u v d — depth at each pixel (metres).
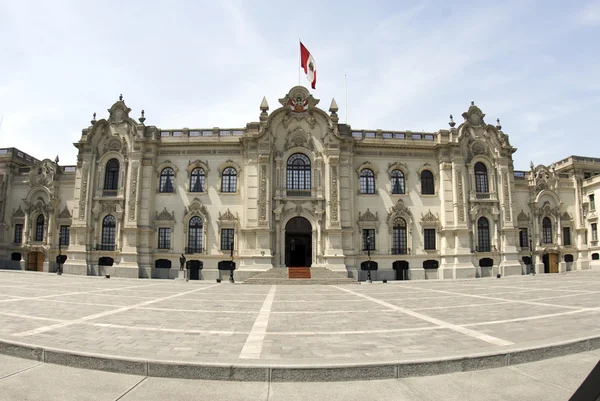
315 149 41.06
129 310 16.44
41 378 8.17
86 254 40.56
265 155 40.16
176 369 8.30
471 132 43.81
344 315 15.66
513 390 7.60
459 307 17.70
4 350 9.82
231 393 7.45
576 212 48.47
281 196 40.19
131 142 41.56
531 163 48.25
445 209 42.19
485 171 43.97
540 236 46.38
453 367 8.66
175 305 18.48
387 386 7.85
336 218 39.72
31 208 45.34
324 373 8.17
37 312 15.41
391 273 41.09
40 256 44.62
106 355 8.77
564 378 8.25
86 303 18.36
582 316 14.59
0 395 7.25
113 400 7.09
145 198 40.75
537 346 9.60
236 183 41.94
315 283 34.91
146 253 40.03
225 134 42.62
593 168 49.41
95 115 43.16
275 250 39.44
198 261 40.50
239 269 38.09
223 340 10.97
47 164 45.62
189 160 42.03
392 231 42.09
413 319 14.47
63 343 10.16
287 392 7.51
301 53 42.47
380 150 43.12
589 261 47.47
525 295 22.45
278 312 16.55
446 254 41.53
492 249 42.56
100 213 41.31
